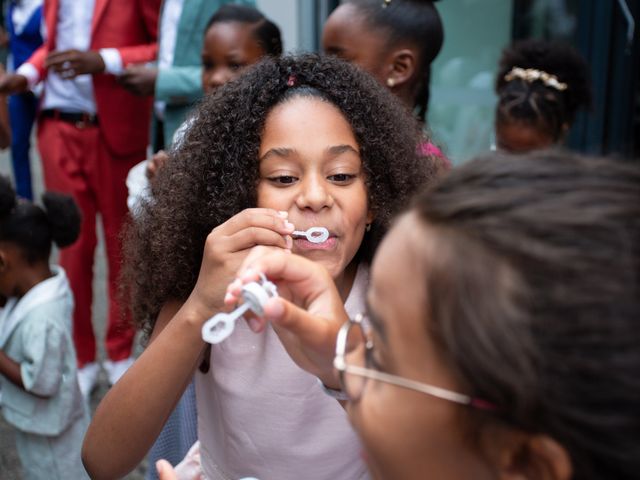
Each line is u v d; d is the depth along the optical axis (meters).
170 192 1.36
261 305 0.87
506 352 0.56
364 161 1.29
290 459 1.30
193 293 1.16
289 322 0.86
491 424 0.61
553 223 0.58
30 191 4.16
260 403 1.28
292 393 1.26
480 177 0.66
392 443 0.69
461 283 0.59
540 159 0.68
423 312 0.63
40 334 2.34
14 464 2.97
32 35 3.94
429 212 0.65
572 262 0.56
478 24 4.44
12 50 4.04
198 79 3.10
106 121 3.51
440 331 0.61
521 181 0.64
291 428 1.28
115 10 3.50
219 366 1.29
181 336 1.15
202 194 1.32
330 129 1.22
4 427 3.22
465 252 0.60
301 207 1.20
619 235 0.58
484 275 0.58
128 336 3.56
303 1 4.46
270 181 1.24
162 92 3.10
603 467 0.57
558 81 2.65
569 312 0.55
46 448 2.45
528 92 2.61
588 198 0.60
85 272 3.54
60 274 2.55
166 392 1.18
